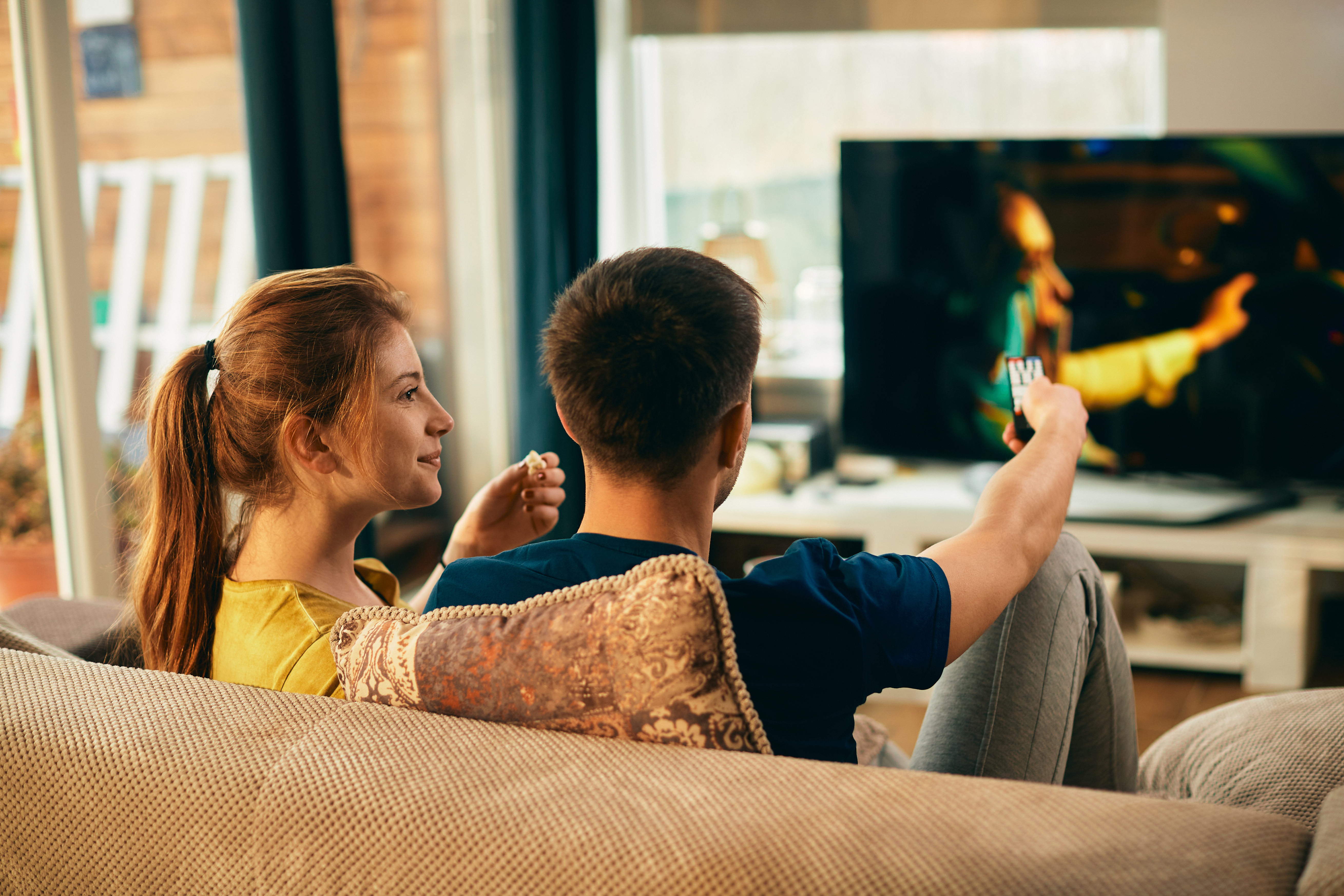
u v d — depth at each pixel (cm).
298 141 225
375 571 122
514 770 68
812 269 369
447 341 368
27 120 213
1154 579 329
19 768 76
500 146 364
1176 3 308
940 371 305
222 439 100
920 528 296
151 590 103
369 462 100
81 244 221
